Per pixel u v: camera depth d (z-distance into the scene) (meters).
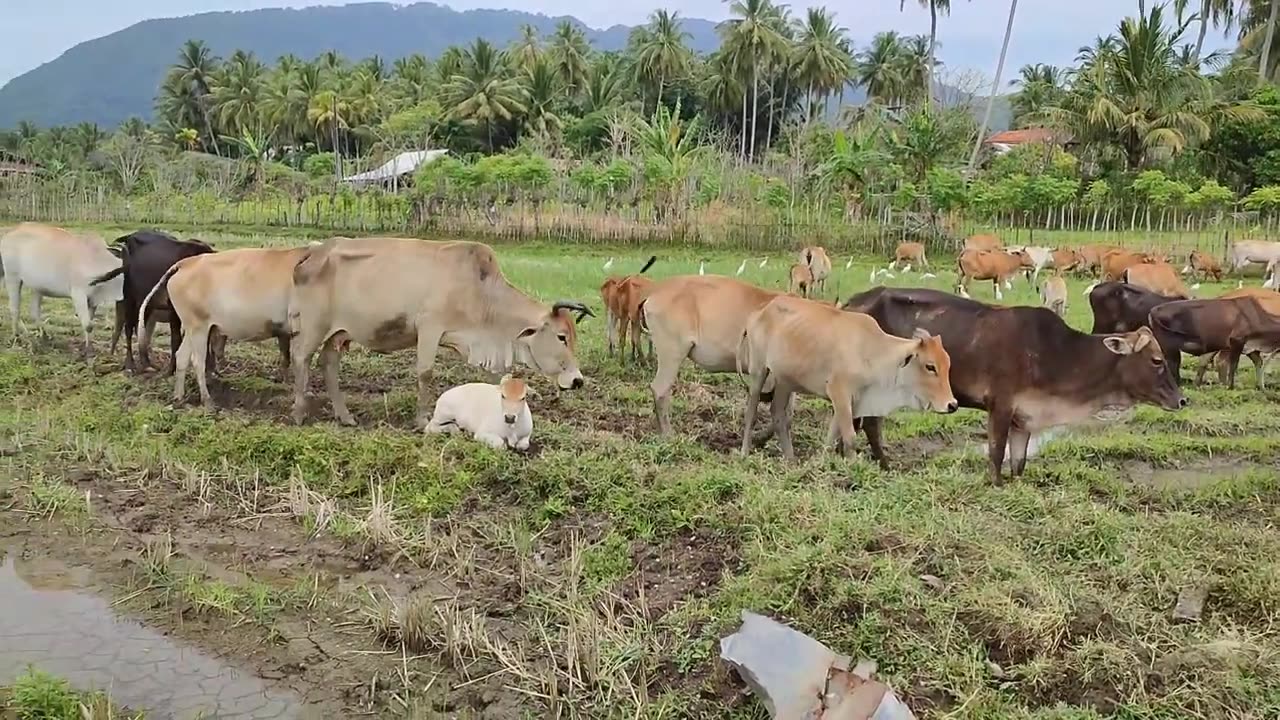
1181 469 9.08
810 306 8.13
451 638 5.48
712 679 5.03
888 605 5.27
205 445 8.38
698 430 9.59
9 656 5.39
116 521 7.21
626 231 29.06
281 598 6.02
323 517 7.11
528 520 7.07
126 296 11.08
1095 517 6.48
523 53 64.62
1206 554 5.98
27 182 34.00
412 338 9.37
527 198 31.64
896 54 65.88
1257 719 4.54
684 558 6.35
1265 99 36.22
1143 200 31.75
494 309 9.27
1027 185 29.45
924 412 10.46
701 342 8.94
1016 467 8.24
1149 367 7.62
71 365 11.41
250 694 5.09
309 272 9.05
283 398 10.34
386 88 64.62
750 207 29.66
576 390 10.97
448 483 7.55
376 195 33.09
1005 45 42.62
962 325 8.05
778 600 5.45
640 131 33.09
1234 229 28.86
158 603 6.01
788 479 7.46
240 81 67.81
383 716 4.93
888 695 4.43
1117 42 36.25
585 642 5.27
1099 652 4.92
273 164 43.50
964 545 5.91
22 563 6.52
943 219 29.27
